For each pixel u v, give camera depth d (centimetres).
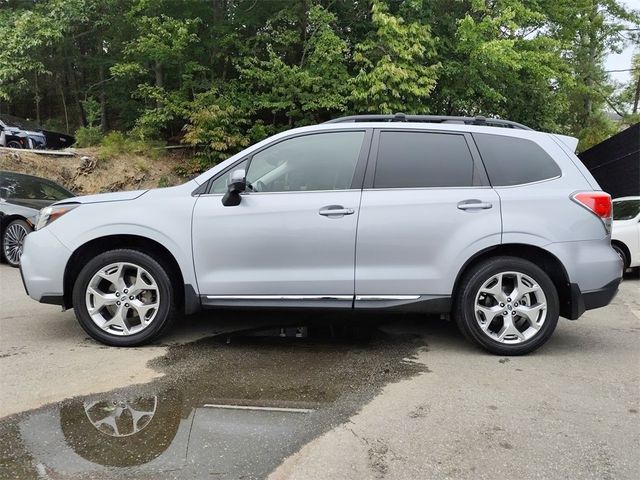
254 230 440
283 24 1655
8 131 1515
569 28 2144
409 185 447
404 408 346
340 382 388
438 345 480
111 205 454
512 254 455
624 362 443
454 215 439
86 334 491
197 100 1535
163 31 1478
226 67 1675
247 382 385
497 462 282
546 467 278
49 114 2222
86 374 393
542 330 447
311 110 1559
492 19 1574
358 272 440
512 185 450
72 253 449
